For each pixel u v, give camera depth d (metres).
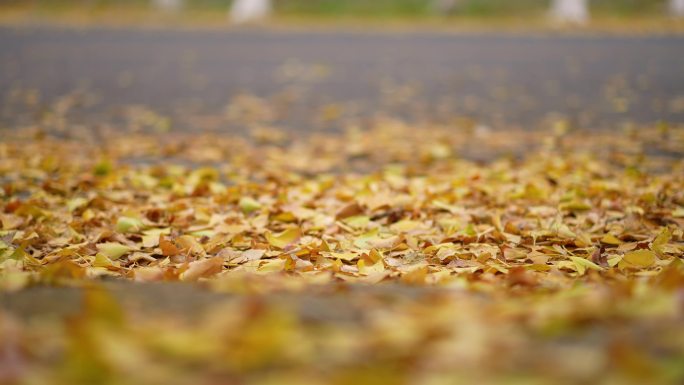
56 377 2.07
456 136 9.78
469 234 4.96
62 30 26.31
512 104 12.59
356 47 21.81
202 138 9.54
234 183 7.10
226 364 2.13
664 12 31.27
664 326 2.38
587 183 6.80
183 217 5.52
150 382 2.02
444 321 2.46
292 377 2.03
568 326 2.43
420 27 28.36
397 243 4.81
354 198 6.06
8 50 20.72
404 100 13.03
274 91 14.08
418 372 2.10
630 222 5.40
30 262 4.31
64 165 7.65
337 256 4.46
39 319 2.62
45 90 14.04
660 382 2.01
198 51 20.77
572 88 14.40
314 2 32.72
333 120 11.09
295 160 8.00
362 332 2.43
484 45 22.45
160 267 4.30
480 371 2.08
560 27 28.16
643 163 7.99
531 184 6.27
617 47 21.83
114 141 9.34
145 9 32.69
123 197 6.24
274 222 5.45
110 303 2.47
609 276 3.97
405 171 7.50
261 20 30.23
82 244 4.73
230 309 2.56
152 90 14.17
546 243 4.91
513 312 2.58
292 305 2.73
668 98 13.05
